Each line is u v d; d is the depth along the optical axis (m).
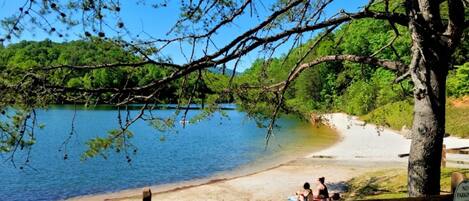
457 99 38.50
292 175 21.44
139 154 32.12
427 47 6.81
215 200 16.88
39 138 42.56
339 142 38.12
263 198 16.92
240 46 6.24
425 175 7.14
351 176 19.72
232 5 6.59
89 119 67.00
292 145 37.00
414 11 6.81
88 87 5.71
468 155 23.23
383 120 13.48
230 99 8.50
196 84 6.50
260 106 8.78
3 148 5.36
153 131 51.59
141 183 22.12
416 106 7.32
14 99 5.28
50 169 25.88
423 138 7.15
